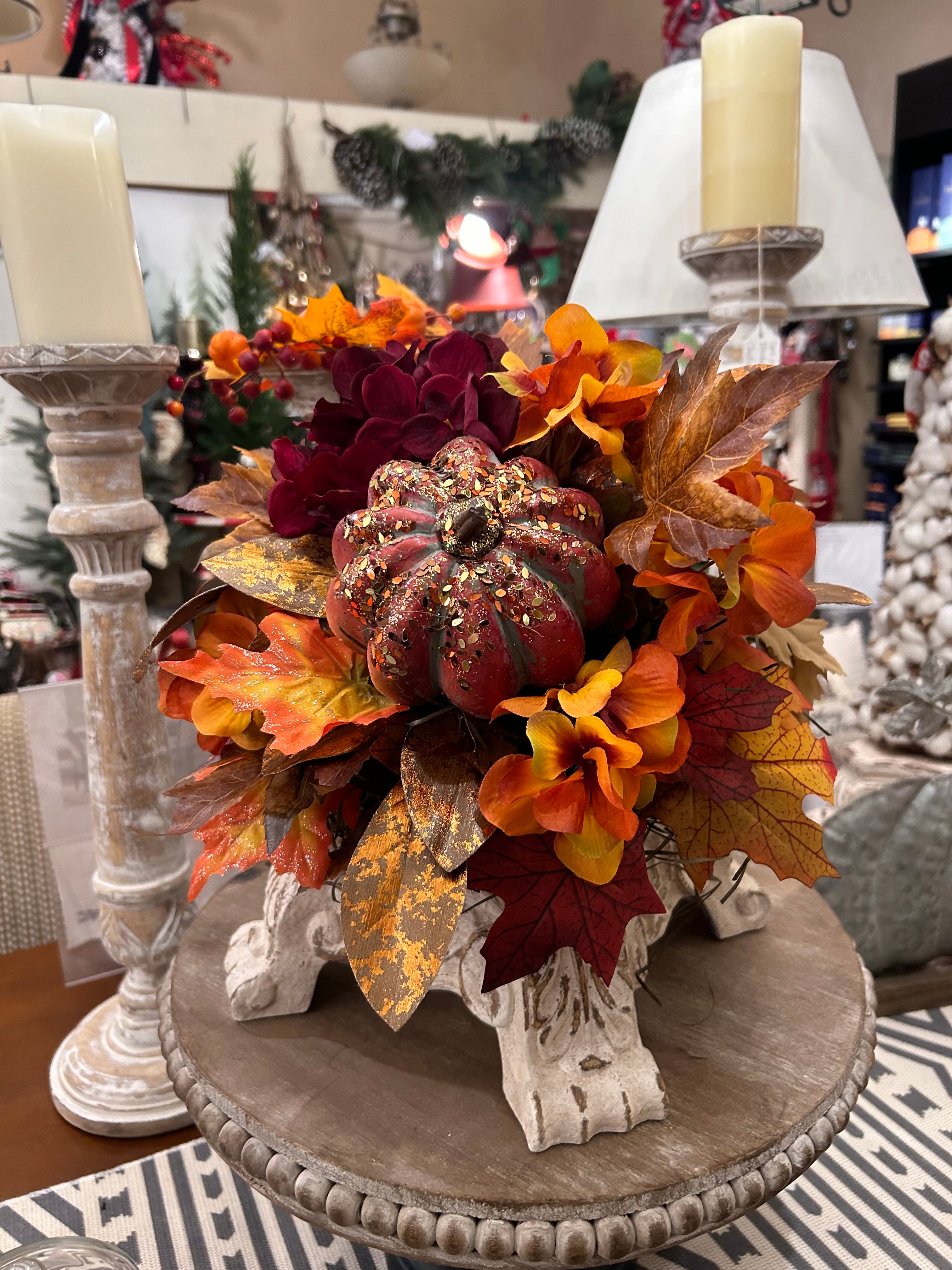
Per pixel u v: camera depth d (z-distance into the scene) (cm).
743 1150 39
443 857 35
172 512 173
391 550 34
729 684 37
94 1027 76
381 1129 41
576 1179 37
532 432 39
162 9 181
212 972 55
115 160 60
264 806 40
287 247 188
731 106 63
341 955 48
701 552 32
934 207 220
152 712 68
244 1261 53
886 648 92
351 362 42
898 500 249
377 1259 53
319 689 39
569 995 41
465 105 265
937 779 73
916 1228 54
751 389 34
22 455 174
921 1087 64
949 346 83
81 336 60
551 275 215
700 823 40
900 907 71
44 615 171
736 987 51
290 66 237
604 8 274
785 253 65
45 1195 58
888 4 228
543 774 33
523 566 34
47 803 80
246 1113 42
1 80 161
